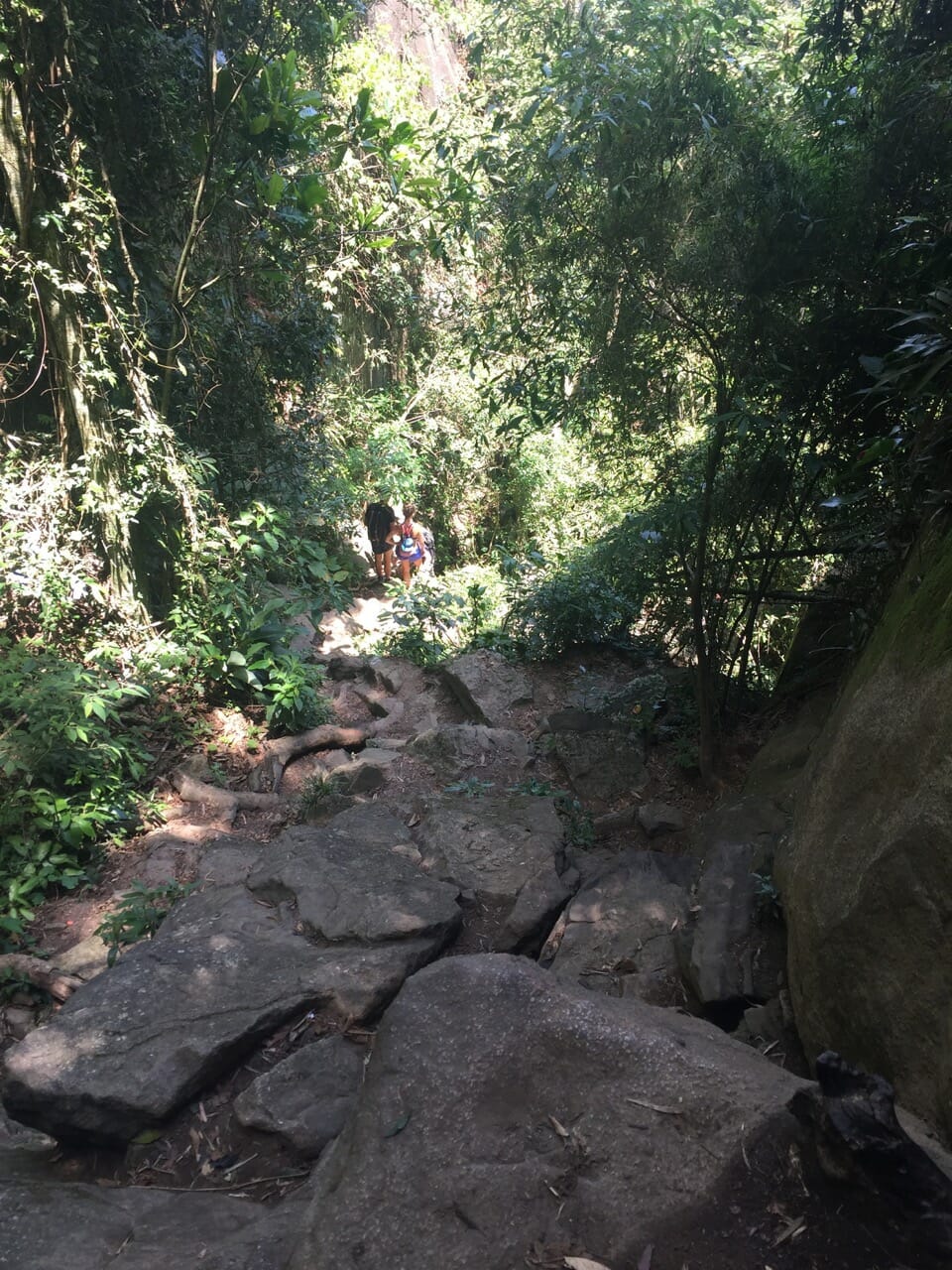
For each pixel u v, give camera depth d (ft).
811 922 10.28
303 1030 12.10
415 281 42.73
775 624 23.70
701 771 19.29
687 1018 10.43
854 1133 7.03
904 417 13.12
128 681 21.27
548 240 16.99
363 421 42.24
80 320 21.34
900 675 10.34
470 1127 8.18
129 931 15.10
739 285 15.34
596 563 27.53
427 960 13.42
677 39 14.84
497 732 21.76
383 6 43.86
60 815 16.93
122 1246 8.69
